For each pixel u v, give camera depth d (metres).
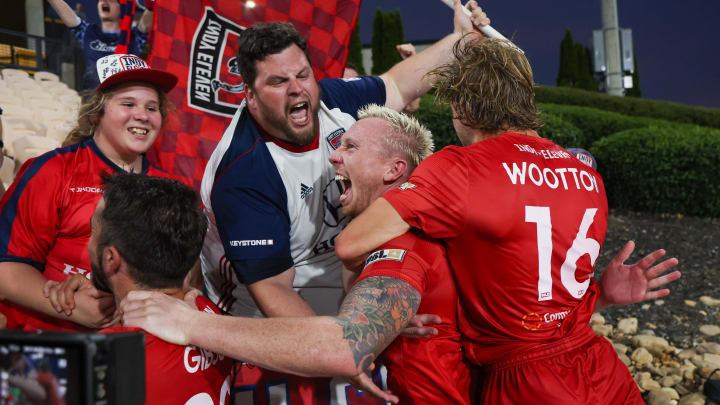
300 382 2.14
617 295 1.83
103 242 1.43
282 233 2.12
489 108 1.62
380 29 20.39
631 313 4.89
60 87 10.49
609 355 1.66
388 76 2.65
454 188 1.46
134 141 2.26
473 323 1.62
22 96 8.77
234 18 2.99
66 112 7.84
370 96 2.54
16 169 5.13
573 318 1.65
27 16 14.52
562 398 1.51
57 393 0.88
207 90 2.99
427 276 1.52
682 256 6.19
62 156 2.15
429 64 2.58
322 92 2.37
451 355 1.64
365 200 1.76
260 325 1.31
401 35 20.41
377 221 1.47
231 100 3.04
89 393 0.87
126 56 2.27
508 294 1.52
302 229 2.26
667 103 13.11
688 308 4.96
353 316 1.32
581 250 1.58
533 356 1.56
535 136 1.69
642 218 7.73
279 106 2.00
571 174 1.61
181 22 2.93
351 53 18.12
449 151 1.55
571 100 12.89
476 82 1.64
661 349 4.16
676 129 8.72
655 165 7.87
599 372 1.59
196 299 1.61
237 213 2.07
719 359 3.89
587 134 10.05
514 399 1.56
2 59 12.87
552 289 1.54
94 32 5.58
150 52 2.89
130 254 1.40
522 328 1.55
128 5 2.57
